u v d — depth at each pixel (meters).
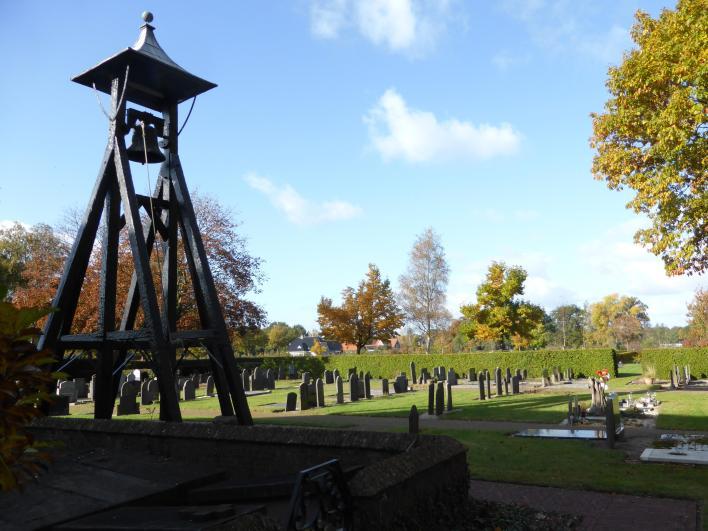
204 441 6.74
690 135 12.30
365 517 4.36
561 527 6.00
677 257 13.97
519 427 14.41
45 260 37.16
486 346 70.50
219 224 33.91
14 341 2.79
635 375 36.91
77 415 19.23
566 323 106.38
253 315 34.56
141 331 8.92
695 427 13.47
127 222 9.20
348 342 50.94
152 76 10.22
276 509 5.03
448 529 5.45
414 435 5.94
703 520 6.26
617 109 14.91
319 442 6.09
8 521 4.73
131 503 5.27
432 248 59.69
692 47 11.79
